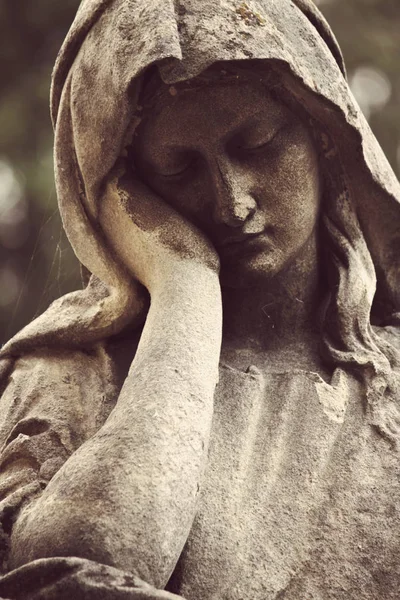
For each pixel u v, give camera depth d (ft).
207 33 6.93
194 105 7.01
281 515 6.75
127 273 7.24
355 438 6.96
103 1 7.16
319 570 6.65
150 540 6.32
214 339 6.84
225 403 7.02
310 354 7.29
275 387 7.11
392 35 13.07
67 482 6.41
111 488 6.37
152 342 6.79
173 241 7.09
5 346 7.51
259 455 6.90
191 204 7.13
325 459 6.89
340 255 7.39
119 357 7.28
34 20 13.19
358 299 7.29
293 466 6.86
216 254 7.11
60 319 7.39
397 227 7.50
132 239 7.16
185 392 6.63
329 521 6.74
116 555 6.28
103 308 7.29
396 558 6.69
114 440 6.48
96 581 6.17
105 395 7.15
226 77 6.99
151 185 7.19
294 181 7.15
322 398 7.04
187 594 6.57
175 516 6.40
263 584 6.60
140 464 6.41
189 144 7.06
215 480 6.80
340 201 7.40
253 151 7.11
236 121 7.04
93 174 7.18
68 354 7.38
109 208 7.22
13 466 7.03
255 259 7.15
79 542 6.29
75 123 7.19
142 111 7.05
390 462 6.89
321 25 7.41
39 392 7.27
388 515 6.77
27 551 6.34
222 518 6.71
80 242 7.32
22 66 13.09
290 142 7.14
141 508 6.34
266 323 7.36
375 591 6.64
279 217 7.14
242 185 7.07
